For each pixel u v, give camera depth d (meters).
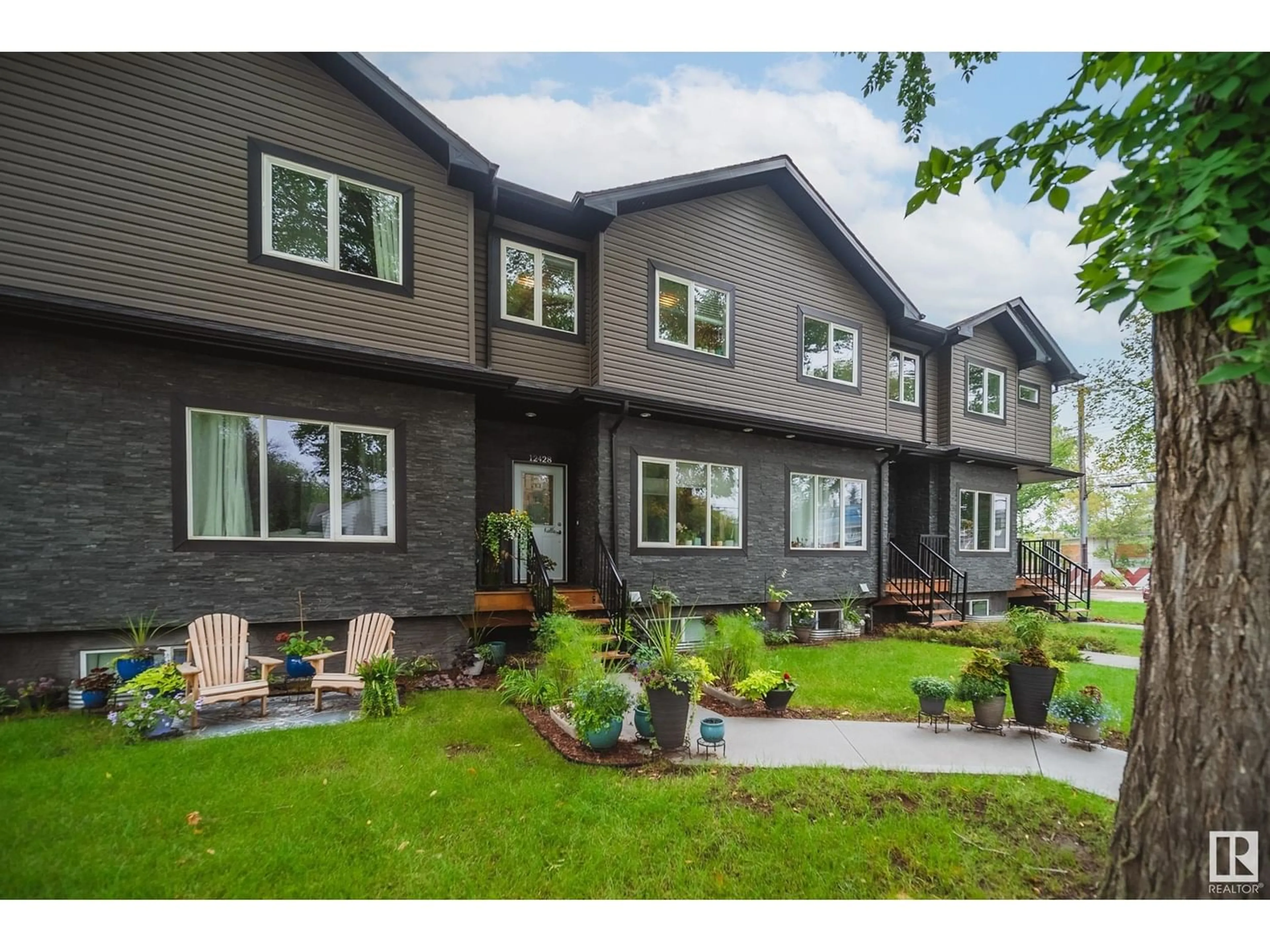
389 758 4.30
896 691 6.50
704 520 9.62
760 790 3.79
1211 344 2.33
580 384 9.02
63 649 5.61
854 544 11.67
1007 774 4.18
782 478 10.62
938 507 13.27
